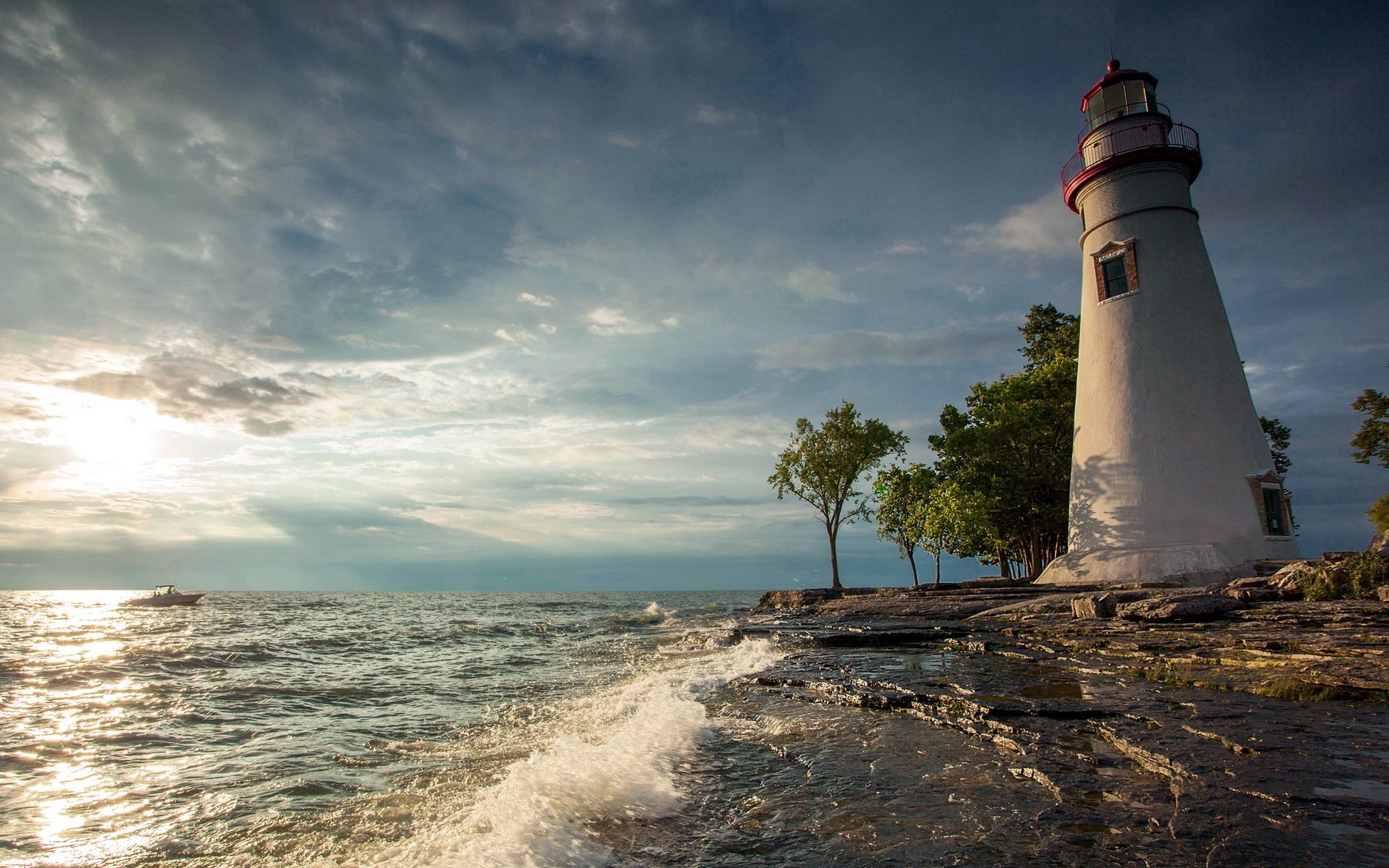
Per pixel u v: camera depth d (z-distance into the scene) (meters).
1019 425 32.97
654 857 4.57
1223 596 15.35
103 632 31.59
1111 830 4.51
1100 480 23.36
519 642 25.22
